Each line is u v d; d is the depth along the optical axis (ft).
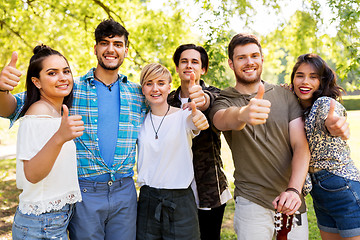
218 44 19.67
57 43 21.83
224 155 33.65
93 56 23.48
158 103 8.20
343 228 7.67
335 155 7.62
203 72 10.70
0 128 48.26
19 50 21.84
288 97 8.25
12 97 6.91
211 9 20.20
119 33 8.01
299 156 7.57
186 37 23.70
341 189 7.59
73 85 7.86
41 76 6.72
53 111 6.91
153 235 8.16
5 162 33.45
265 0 21.67
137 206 8.46
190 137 8.29
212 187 9.36
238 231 8.21
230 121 6.77
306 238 8.12
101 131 7.81
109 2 23.38
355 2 20.02
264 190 7.89
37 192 6.48
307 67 8.03
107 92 8.12
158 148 8.11
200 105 7.46
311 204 18.51
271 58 24.80
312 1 22.66
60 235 6.81
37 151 6.16
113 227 7.88
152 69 8.05
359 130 48.83
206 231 9.85
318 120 7.29
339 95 8.12
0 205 19.56
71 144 6.91
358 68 20.47
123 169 7.91
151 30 23.11
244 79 8.06
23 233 6.52
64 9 22.11
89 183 7.57
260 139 7.82
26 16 21.26
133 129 8.18
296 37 23.56
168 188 8.10
